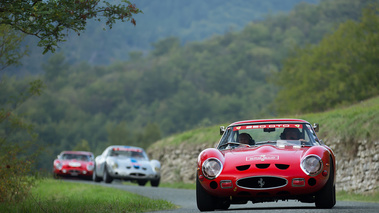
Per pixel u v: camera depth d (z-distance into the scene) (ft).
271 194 92.17
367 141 248.93
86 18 93.15
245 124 111.65
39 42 93.97
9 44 133.49
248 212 88.48
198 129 440.45
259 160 93.71
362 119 264.93
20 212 91.45
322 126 290.76
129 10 93.40
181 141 425.69
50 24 93.04
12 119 145.18
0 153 141.18
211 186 95.04
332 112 326.85
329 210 88.22
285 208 102.89
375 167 240.73
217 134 390.63
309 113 369.50
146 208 117.60
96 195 159.02
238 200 98.89
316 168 91.91
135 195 163.73
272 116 422.82
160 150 448.24
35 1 92.84
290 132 107.55
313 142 104.53
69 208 100.22
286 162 92.58
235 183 92.32
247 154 96.53
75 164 341.62
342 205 118.62
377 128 248.52
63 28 93.45
